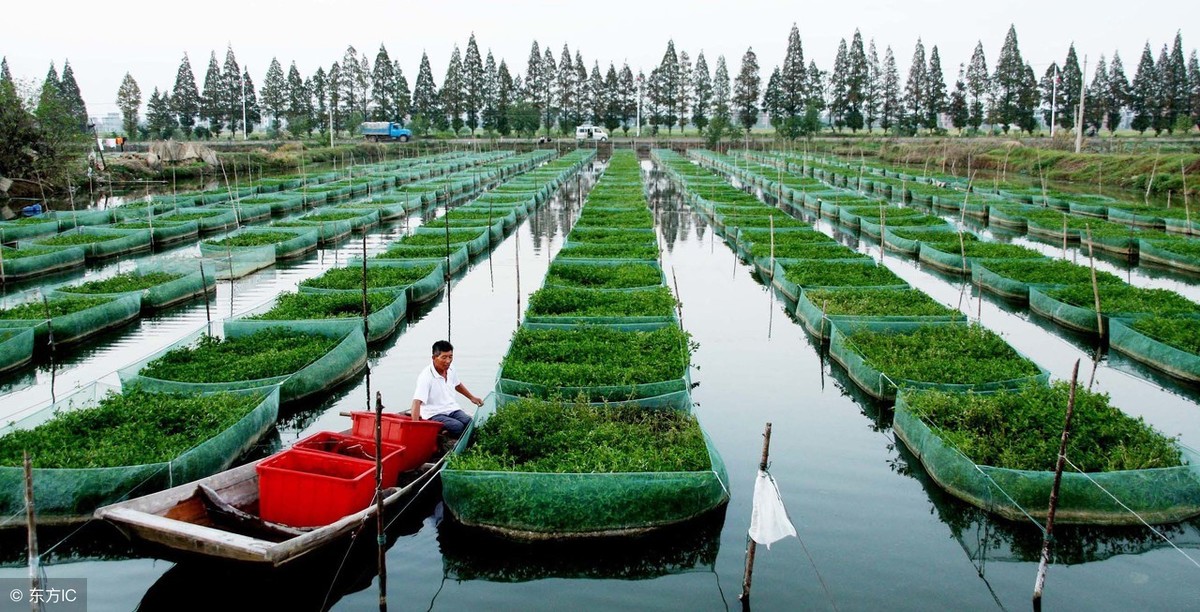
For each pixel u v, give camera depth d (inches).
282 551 336.2
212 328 704.4
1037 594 350.9
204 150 2556.6
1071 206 1631.4
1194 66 3892.7
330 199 1899.6
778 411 578.2
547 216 1729.8
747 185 2461.9
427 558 389.4
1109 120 3868.1
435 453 462.6
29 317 734.5
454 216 1465.3
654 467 413.7
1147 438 452.8
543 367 557.0
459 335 784.9
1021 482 402.9
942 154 2970.0
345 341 640.4
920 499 445.4
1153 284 1024.9
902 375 562.3
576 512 390.0
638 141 4183.1
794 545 399.2
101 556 384.5
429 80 4192.9
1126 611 346.0
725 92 4099.4
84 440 451.2
